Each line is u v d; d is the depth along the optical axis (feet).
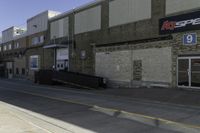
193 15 70.13
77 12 119.65
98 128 32.65
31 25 168.35
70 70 123.34
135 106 49.19
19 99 63.10
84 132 30.89
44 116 41.27
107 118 38.32
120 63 94.22
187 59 71.41
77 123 35.73
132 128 32.17
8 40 212.84
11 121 35.73
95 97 65.05
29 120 37.63
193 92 64.95
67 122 36.50
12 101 59.93
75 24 120.98
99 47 105.19
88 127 33.32
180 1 73.82
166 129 31.32
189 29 71.00
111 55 98.68
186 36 71.77
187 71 71.20
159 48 79.51
